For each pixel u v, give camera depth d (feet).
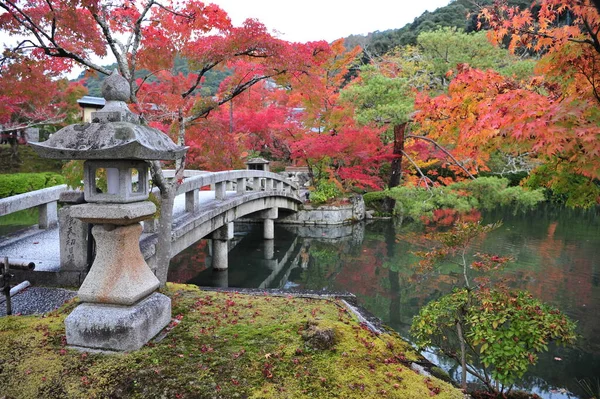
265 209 49.88
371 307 27.96
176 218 25.27
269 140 67.82
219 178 32.14
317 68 21.54
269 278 36.40
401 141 56.18
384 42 119.85
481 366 17.72
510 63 55.52
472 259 38.63
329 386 9.56
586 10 11.70
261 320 13.60
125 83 11.64
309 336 11.68
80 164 16.28
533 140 12.03
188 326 12.94
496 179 35.63
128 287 11.46
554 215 73.61
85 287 11.60
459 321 14.02
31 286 17.61
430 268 17.21
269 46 17.63
